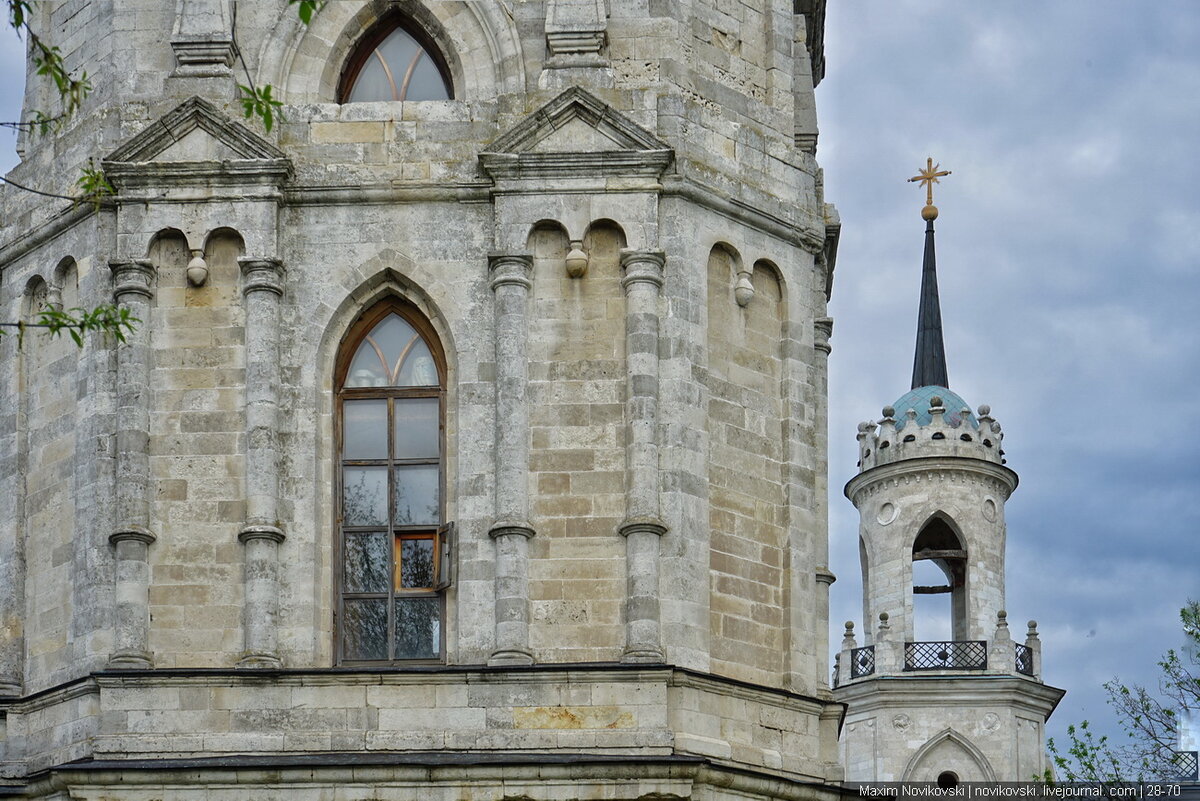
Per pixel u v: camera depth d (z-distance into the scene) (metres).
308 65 72.81
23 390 73.19
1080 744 91.38
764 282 73.56
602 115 71.06
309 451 69.88
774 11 75.81
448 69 73.38
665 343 70.44
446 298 70.81
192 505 69.38
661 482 69.38
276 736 66.94
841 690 137.50
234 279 70.81
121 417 69.69
